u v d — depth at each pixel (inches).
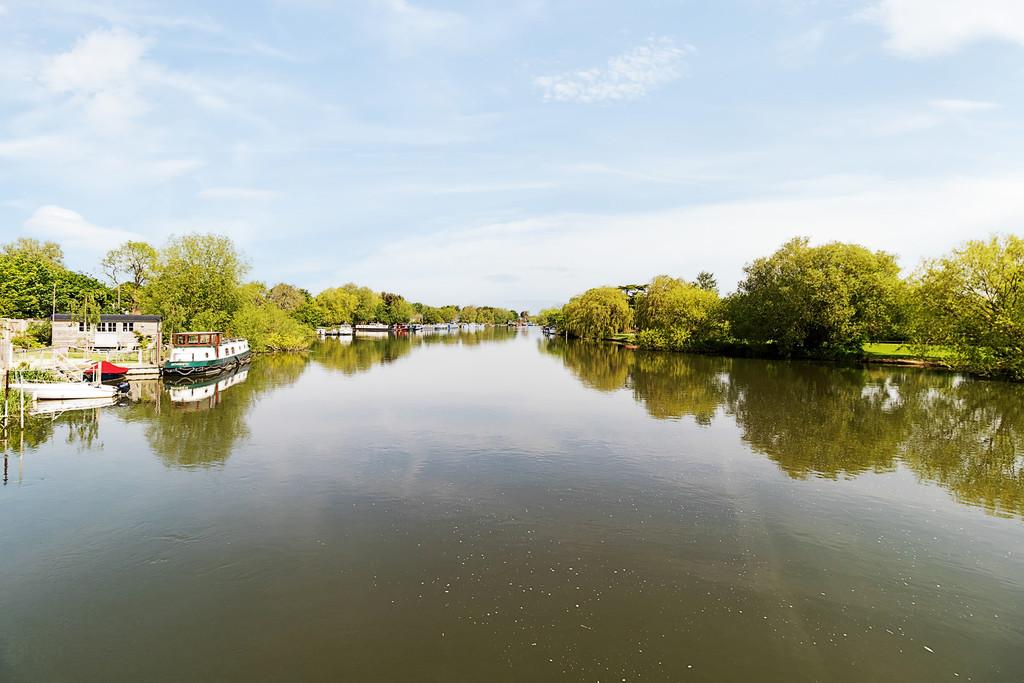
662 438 905.5
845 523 552.7
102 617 379.9
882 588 426.6
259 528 531.5
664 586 424.5
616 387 1523.1
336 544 495.8
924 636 364.5
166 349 2181.3
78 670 324.5
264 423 1023.0
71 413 1114.1
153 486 656.4
